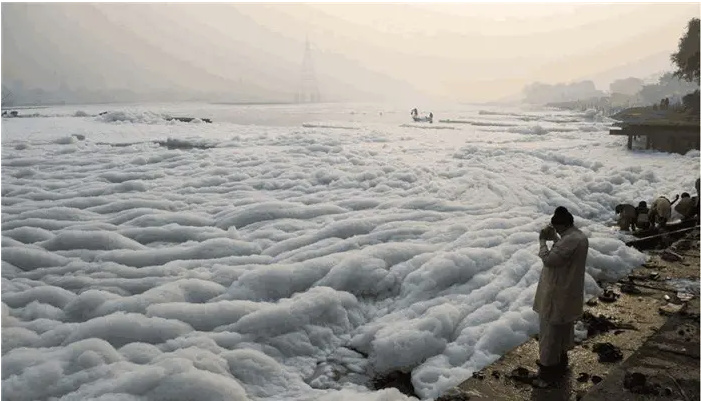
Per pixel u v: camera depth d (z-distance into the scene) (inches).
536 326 252.2
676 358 215.0
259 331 246.5
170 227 402.9
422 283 300.5
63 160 742.5
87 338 229.5
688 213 481.4
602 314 271.7
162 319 242.1
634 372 201.0
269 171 656.4
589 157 869.8
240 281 294.0
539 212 490.9
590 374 211.3
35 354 215.2
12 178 596.1
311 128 1737.2
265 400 203.2
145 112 1958.7
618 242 375.9
